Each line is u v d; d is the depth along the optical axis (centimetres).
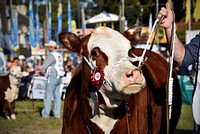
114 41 326
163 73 461
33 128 880
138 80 284
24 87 1468
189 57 351
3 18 3531
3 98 1017
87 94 346
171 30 348
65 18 4828
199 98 341
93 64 327
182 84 1226
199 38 353
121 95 307
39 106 1271
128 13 4256
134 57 333
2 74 1112
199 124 343
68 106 397
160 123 411
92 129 354
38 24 2680
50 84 993
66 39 363
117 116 349
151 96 403
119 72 296
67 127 400
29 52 3169
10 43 2611
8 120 994
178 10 3606
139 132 380
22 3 4888
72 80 416
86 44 345
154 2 4262
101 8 4922
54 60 988
